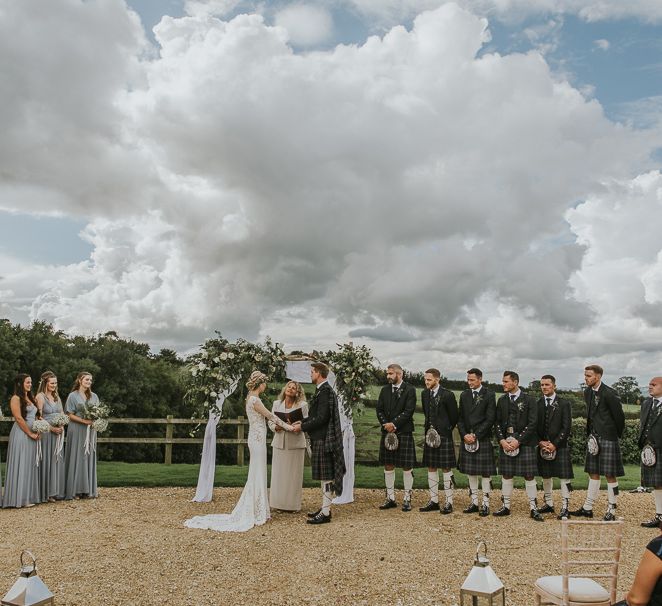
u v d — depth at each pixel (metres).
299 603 4.67
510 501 8.45
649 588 2.88
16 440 8.12
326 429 7.55
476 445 7.92
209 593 4.87
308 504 8.84
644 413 7.54
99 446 21.36
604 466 7.64
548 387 8.05
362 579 5.22
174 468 11.72
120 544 6.25
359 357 9.12
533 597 4.80
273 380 9.50
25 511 7.85
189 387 9.10
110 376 22.55
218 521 7.23
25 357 19.86
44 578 5.17
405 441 8.32
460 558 5.84
